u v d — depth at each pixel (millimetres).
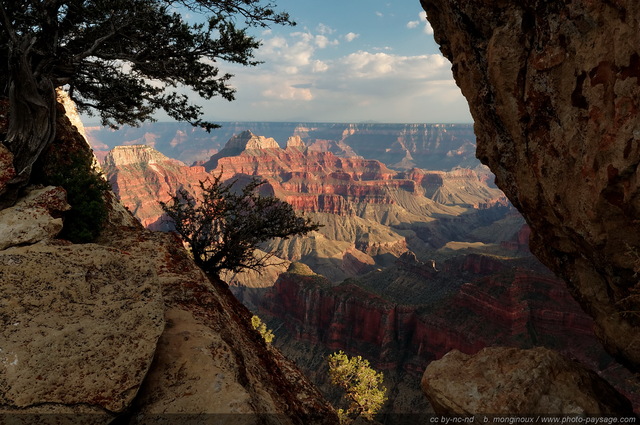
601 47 5602
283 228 14172
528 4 6707
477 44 8102
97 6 9938
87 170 11000
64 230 9766
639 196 5305
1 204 8734
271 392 7965
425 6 9758
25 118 9438
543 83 6684
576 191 6410
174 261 10375
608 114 5609
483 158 9336
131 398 4898
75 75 12359
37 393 4465
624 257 6039
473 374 6262
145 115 14492
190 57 11109
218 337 7105
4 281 5535
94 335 5254
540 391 5645
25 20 10023
